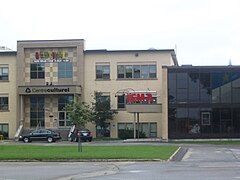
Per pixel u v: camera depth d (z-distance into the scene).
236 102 56.94
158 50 64.50
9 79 66.50
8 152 34.66
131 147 40.50
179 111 57.19
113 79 65.19
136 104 59.38
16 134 62.84
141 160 27.95
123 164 25.77
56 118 65.25
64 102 65.50
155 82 64.44
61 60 65.62
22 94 64.69
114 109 64.25
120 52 65.25
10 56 66.62
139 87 64.62
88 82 65.50
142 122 63.38
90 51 65.62
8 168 24.23
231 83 57.19
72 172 21.55
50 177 19.45
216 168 22.42
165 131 56.78
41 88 64.12
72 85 63.75
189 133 56.88
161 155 30.33
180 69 57.44
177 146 43.19
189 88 57.28
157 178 18.19
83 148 39.34
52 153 32.91
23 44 66.06
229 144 48.31
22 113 65.12
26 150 37.19
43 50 66.12
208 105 57.06
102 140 59.00
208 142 51.97
